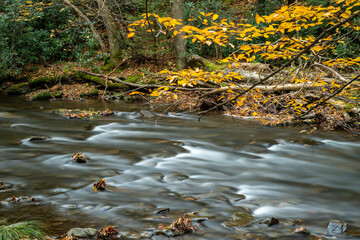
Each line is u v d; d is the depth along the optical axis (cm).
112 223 389
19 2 1485
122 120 963
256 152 678
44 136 777
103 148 692
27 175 540
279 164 612
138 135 801
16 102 1217
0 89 1418
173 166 592
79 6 1672
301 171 580
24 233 347
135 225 384
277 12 273
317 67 456
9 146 693
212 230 377
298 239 361
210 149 693
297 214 425
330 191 500
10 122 912
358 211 437
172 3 1366
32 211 414
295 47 346
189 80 352
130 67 1506
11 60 1466
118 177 537
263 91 411
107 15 1495
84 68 1487
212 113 1052
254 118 961
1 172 550
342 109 841
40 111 1057
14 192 473
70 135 792
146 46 1500
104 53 1530
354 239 364
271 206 446
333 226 387
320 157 652
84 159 605
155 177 539
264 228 385
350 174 570
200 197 468
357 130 820
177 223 378
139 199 457
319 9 275
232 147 707
